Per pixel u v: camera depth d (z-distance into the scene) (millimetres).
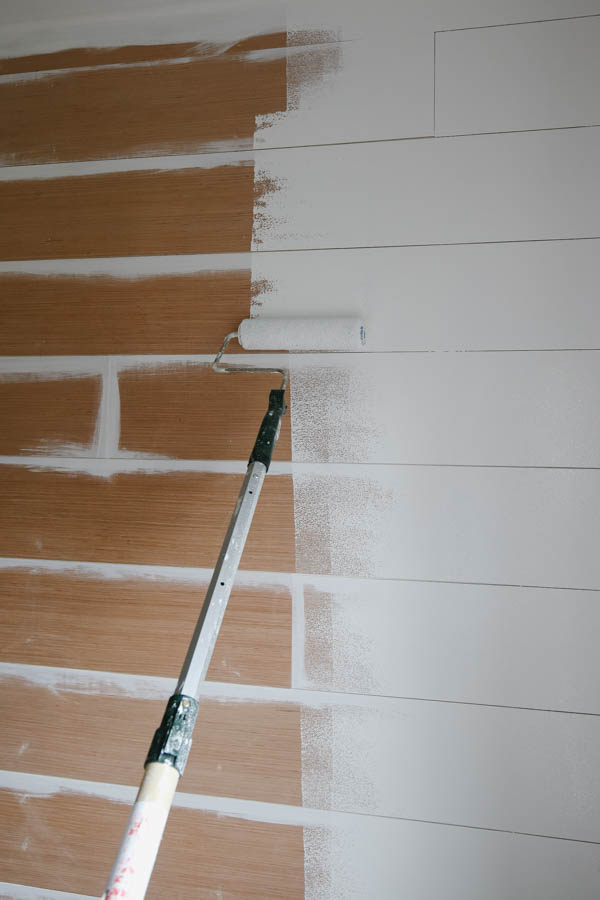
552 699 1214
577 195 1230
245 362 1346
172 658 1354
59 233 1431
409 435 1281
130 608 1376
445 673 1253
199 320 1368
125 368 1397
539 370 1238
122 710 1366
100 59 1420
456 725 1244
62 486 1416
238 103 1363
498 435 1250
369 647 1281
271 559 1323
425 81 1288
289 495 1321
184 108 1385
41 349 1434
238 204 1358
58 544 1413
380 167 1302
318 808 1283
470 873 1225
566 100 1236
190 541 1359
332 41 1328
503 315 1252
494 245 1257
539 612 1226
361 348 1300
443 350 1271
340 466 1304
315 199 1326
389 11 1305
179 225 1381
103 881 1350
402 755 1260
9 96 1459
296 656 1306
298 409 1322
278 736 1304
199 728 1332
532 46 1249
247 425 1343
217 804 1318
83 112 1426
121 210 1407
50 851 1376
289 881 1287
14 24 1446
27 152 1448
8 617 1424
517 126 1252
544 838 1204
